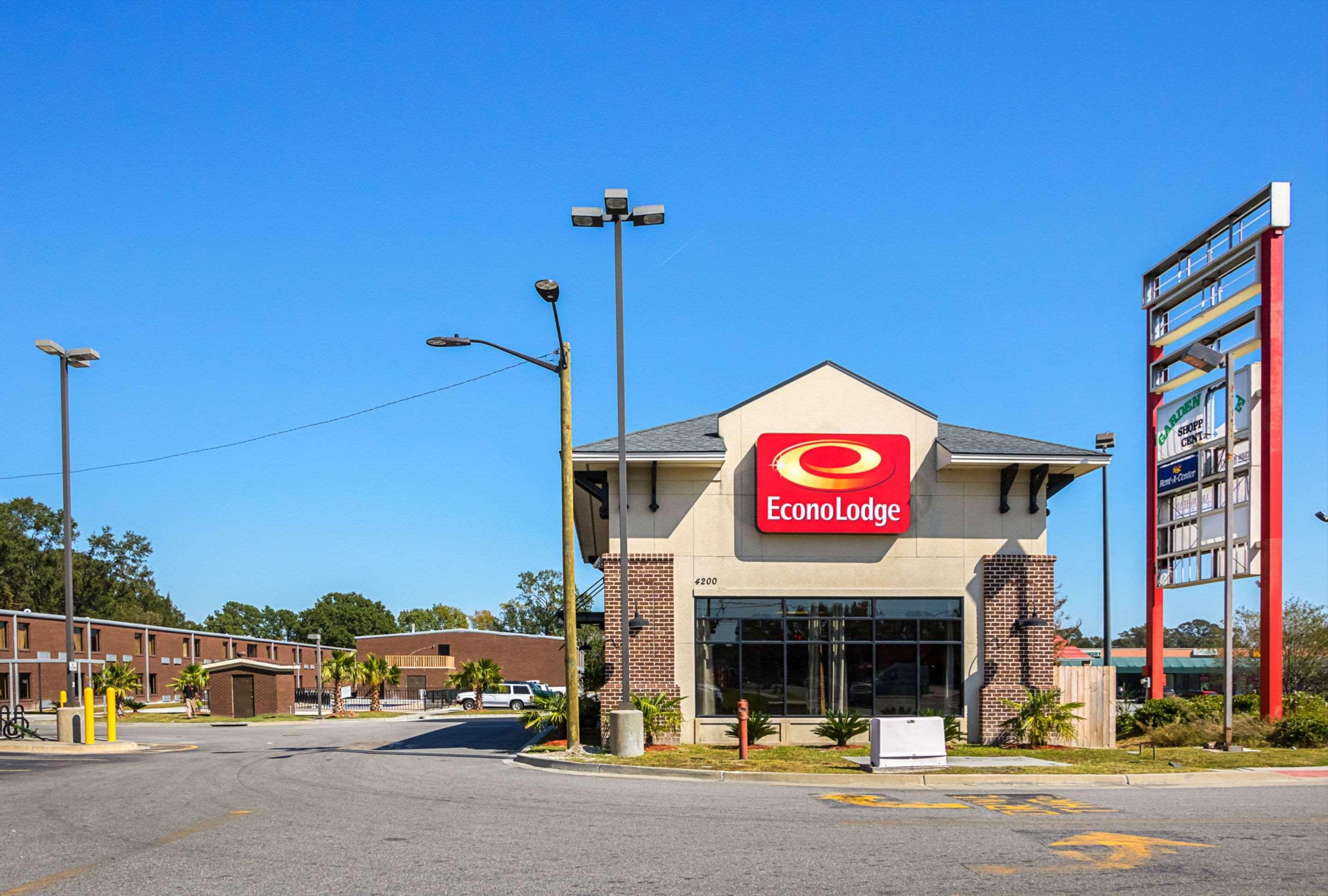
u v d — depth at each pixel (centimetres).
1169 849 991
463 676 5834
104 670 5584
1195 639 9450
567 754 1922
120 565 11006
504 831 1107
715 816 1211
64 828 1170
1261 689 2142
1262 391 2161
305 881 859
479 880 861
